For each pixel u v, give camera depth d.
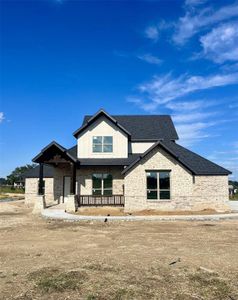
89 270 9.68
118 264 10.35
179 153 30.12
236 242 13.90
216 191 27.25
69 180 31.47
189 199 26.23
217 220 22.05
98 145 30.34
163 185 26.39
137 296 7.61
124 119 36.25
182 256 11.36
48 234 16.55
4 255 11.80
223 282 8.55
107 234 16.38
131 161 29.25
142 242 14.05
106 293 7.80
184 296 7.59
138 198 26.16
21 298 7.52
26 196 36.44
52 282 8.57
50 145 27.00
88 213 25.30
